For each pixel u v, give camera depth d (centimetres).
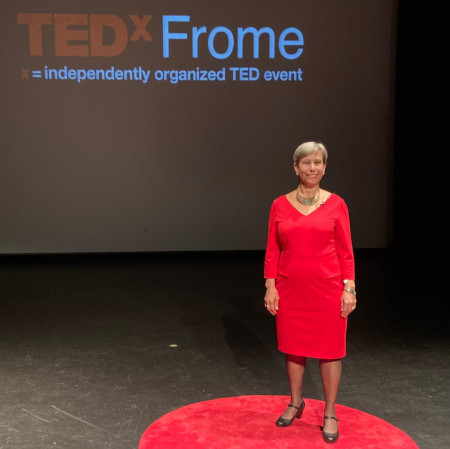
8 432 304
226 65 722
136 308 532
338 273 293
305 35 724
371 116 746
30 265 709
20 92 703
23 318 502
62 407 334
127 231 742
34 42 697
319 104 739
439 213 714
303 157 286
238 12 714
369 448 285
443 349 430
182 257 749
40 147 715
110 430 306
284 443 289
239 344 441
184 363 403
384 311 524
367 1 724
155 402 341
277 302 301
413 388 361
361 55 734
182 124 728
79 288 603
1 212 722
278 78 729
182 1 707
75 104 712
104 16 702
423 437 299
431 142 709
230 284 620
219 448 284
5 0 688
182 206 744
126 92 716
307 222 289
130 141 725
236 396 349
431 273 664
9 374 382
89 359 409
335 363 298
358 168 755
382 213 768
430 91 702
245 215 752
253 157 742
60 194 727
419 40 702
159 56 714
